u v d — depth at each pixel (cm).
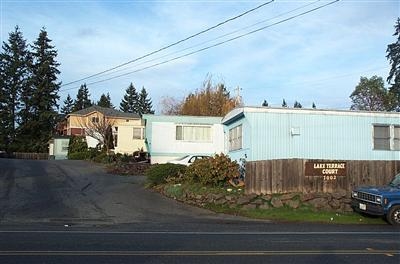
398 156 2530
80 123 6825
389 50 5972
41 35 7862
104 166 3725
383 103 6938
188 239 1187
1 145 7350
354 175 2128
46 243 1087
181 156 3719
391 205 1702
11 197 2161
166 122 3738
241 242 1147
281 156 2419
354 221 1808
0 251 972
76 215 1788
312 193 2039
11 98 7675
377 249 1071
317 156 2448
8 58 7725
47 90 7738
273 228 1508
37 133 7594
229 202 2016
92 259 895
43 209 1900
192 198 2144
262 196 2050
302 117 2455
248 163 2112
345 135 2486
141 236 1234
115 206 2011
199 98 5616
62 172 3222
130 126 4984
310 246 1099
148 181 2636
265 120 2428
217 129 3781
